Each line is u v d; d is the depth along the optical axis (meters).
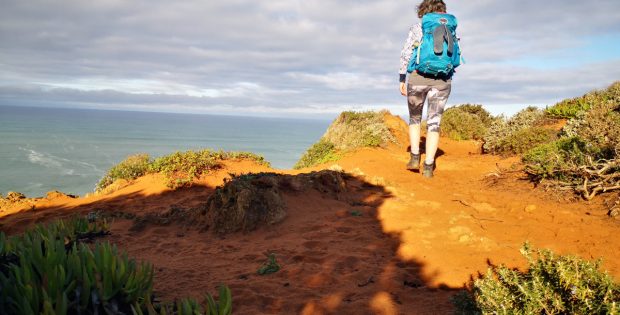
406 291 3.36
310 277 3.71
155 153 165.00
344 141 14.71
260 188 6.17
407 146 14.52
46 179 90.94
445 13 7.64
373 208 6.05
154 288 3.70
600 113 8.24
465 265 3.78
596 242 4.00
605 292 2.36
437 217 5.40
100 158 139.12
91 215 6.81
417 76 8.14
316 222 5.58
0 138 197.88
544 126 12.70
